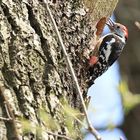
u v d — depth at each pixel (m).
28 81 10.05
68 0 12.24
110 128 9.52
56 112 10.16
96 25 13.61
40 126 9.64
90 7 13.10
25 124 8.68
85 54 12.66
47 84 10.34
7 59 9.98
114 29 18.39
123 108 9.90
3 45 10.03
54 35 11.05
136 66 20.84
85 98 12.58
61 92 10.59
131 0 21.98
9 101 9.55
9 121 9.27
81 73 12.35
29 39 10.45
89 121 8.38
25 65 10.15
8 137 9.17
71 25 12.05
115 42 17.19
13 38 10.23
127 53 21.09
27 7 10.84
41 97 10.09
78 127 10.74
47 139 9.62
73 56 11.88
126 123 20.06
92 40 13.21
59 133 9.91
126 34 18.48
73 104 11.05
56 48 10.95
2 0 10.44
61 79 10.77
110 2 13.60
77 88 8.76
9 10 10.44
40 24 10.84
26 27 10.54
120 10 21.81
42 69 10.43
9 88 9.74
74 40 12.02
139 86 20.55
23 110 9.68
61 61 10.95
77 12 12.35
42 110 9.86
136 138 19.81
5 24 10.27
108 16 13.75
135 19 21.53
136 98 9.81
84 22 12.59
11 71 9.91
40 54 10.52
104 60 15.98
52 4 11.59
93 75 13.75
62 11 11.93
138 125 19.94
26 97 9.83
